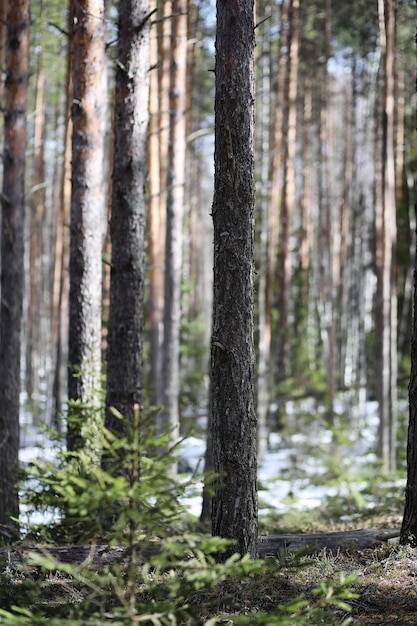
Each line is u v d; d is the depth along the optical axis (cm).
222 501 496
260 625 333
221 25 514
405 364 1783
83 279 757
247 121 510
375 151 1658
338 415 1664
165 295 1305
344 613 436
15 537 677
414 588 461
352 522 823
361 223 2275
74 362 749
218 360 503
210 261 4584
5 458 831
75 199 763
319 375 1897
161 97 1532
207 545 336
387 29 1380
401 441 1518
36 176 2350
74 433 677
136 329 706
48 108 2608
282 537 584
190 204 2717
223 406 500
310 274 2642
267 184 2005
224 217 506
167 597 412
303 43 2028
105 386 777
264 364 1652
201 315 3588
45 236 3362
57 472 378
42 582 483
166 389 1295
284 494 1210
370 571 501
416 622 415
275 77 2208
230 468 495
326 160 1955
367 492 1090
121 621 338
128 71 719
